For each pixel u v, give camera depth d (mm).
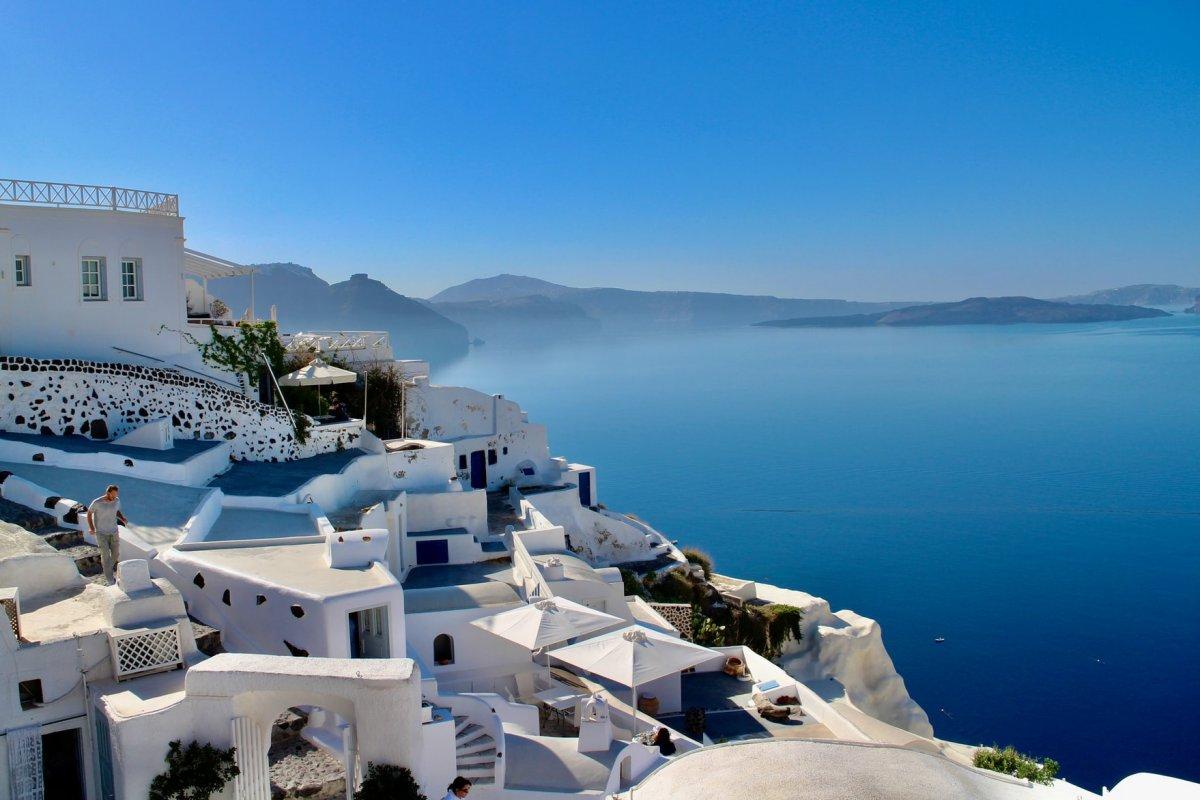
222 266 44094
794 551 146125
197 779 16062
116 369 33688
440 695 22484
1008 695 81312
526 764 22656
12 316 33031
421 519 40000
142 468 30641
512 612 28891
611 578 38094
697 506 187375
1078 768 65750
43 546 22766
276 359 43062
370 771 16328
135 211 36188
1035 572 132375
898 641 98125
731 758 12914
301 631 21391
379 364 51531
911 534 159375
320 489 34656
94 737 17469
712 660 35188
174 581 24391
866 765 12656
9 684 16750
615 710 27203
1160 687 83562
